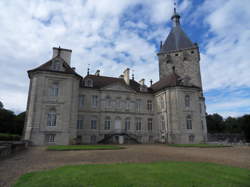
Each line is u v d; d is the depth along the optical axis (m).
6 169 8.75
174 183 6.04
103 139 29.92
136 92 35.72
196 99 32.75
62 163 10.32
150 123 35.59
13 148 15.24
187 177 6.79
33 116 24.08
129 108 34.41
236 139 43.59
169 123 31.12
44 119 24.58
